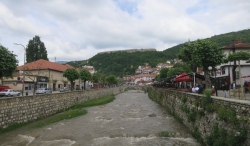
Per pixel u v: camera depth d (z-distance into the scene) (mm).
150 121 24156
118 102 50969
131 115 29094
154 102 49875
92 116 28422
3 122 19172
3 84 54500
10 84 54312
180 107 22844
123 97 71938
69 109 35531
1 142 16109
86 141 16297
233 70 35656
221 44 69250
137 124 22531
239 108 10086
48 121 24156
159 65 197000
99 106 41094
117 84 149000
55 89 69125
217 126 12242
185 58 35531
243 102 9828
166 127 20672
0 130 18688
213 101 13555
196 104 17016
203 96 15086
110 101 52688
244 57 23828
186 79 28172
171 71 63000
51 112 29594
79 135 18078
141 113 30938
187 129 19516
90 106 41031
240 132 9586
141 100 56969
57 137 17422
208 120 13930
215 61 26297
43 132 19156
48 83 63969
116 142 15906
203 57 26297
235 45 41438
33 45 78625
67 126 21766
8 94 40219
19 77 54000
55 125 22281
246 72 38969
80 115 29219
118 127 21141
